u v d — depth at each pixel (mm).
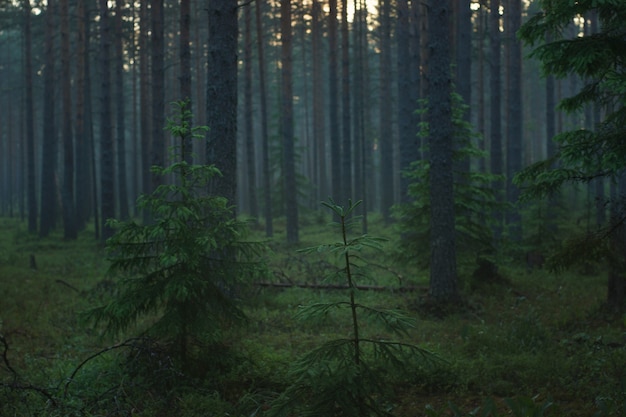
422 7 22641
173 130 7270
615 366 7195
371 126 46875
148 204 7074
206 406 6445
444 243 11711
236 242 7543
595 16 28281
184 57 17453
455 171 13617
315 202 44844
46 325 10227
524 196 8484
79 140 33219
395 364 4508
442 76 11648
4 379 7297
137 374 7074
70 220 27609
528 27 7836
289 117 25156
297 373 4398
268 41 45688
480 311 11523
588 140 7637
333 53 28156
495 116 19750
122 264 7109
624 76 6699
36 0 36000
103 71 23656
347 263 4543
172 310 6988
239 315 7508
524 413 4734
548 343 8781
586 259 8391
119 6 30031
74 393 6633
